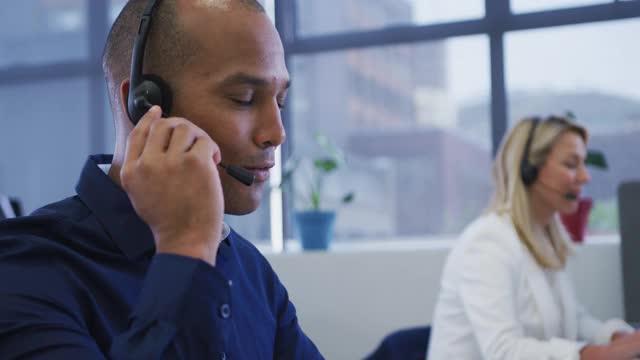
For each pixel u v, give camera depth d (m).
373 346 2.80
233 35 0.76
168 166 0.68
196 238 0.69
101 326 0.75
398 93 3.49
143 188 0.68
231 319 0.86
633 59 3.08
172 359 0.69
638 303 2.44
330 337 2.84
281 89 0.80
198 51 0.75
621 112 3.10
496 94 3.22
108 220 0.81
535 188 2.01
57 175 3.90
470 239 1.91
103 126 3.70
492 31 3.21
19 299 0.69
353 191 3.34
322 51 3.37
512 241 1.89
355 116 3.50
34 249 0.74
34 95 3.89
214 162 0.70
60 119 3.87
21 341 0.67
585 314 2.16
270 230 3.34
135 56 0.78
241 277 0.93
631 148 3.07
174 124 0.70
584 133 2.04
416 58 3.46
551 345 1.66
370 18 3.33
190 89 0.76
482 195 3.33
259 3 0.80
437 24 3.26
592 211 2.98
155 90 0.76
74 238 0.79
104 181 0.83
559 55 3.15
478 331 1.76
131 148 0.70
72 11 3.78
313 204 3.02
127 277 0.80
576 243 2.73
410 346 2.00
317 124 3.46
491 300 1.78
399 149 3.55
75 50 3.80
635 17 3.05
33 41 3.85
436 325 1.95
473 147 3.30
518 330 1.75
